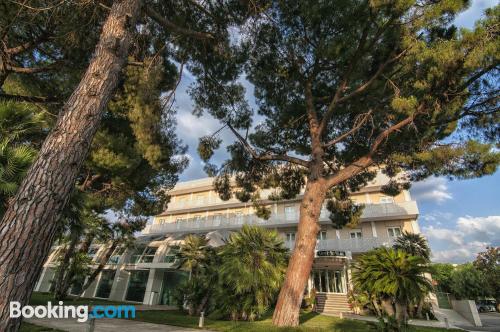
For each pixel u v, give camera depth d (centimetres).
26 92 1065
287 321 852
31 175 320
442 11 775
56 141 346
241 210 3219
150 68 889
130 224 2136
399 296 823
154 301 2261
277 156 1202
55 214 314
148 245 2606
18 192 312
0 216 518
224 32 982
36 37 902
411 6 788
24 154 584
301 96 1284
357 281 954
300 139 1390
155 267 2333
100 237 2169
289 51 1124
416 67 859
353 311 1967
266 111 1344
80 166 357
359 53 987
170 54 1045
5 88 1051
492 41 710
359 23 922
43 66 1027
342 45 923
